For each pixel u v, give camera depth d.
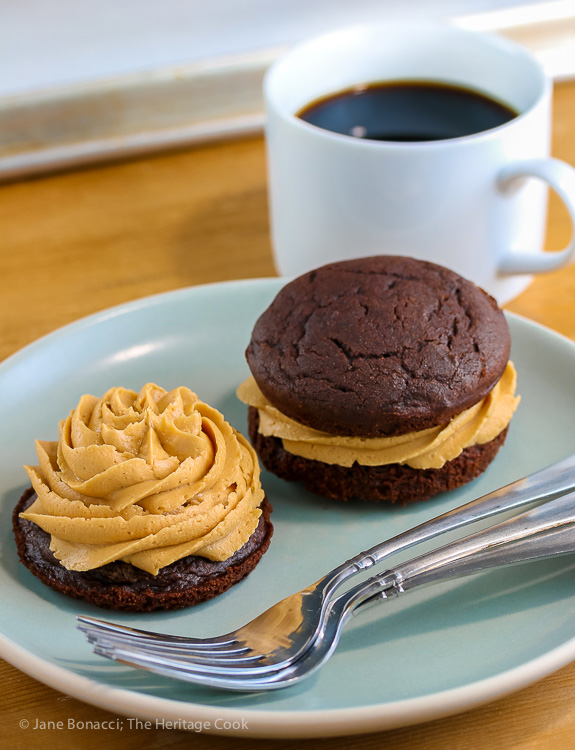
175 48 0.58
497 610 0.32
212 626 0.32
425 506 0.35
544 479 0.34
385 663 0.31
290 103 0.43
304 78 0.43
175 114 0.54
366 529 0.34
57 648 0.31
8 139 0.52
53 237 0.47
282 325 0.35
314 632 0.31
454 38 0.43
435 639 0.31
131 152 0.52
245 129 0.54
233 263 0.46
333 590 0.32
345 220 0.40
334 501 0.35
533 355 0.38
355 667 0.31
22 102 0.52
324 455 0.35
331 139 0.39
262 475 0.36
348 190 0.39
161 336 0.40
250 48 0.59
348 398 0.34
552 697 0.31
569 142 0.52
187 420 0.34
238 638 0.31
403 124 0.43
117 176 0.51
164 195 0.50
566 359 0.38
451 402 0.34
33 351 0.38
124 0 0.55
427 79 0.44
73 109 0.53
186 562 0.32
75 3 0.54
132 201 0.49
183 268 0.45
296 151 0.40
